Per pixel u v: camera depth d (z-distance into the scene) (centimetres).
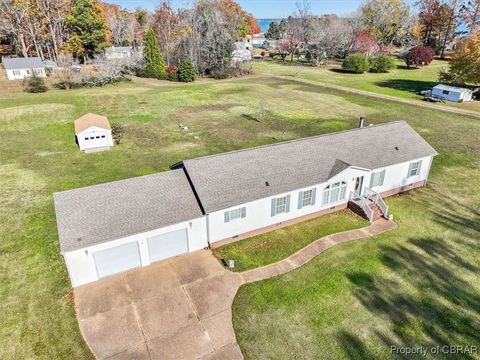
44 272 1831
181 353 1393
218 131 4122
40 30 9344
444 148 3544
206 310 1596
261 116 4612
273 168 2216
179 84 7281
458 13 9338
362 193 2472
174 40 8575
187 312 1584
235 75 8188
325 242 2091
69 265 1655
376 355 1382
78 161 3256
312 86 6906
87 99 5788
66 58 7338
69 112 4944
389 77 7862
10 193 2653
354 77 7931
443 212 2414
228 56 8112
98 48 9019
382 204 2353
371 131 2720
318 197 2297
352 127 4253
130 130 4156
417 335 1467
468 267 1872
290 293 1694
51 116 4738
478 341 1437
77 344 1430
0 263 1894
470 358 1368
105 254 1733
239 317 1559
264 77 8069
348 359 1366
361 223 2289
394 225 2266
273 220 2188
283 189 2111
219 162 2156
